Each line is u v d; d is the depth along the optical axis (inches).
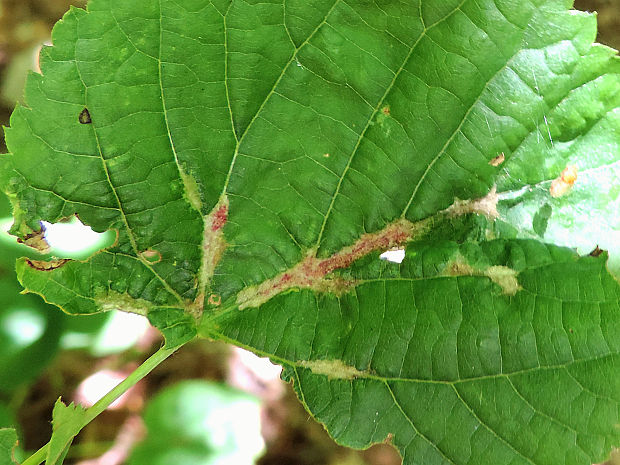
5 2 11.0
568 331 3.9
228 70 3.7
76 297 4.0
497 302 4.0
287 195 4.0
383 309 4.1
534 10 3.6
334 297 4.2
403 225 4.0
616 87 3.7
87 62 3.6
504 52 3.7
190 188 3.9
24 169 3.7
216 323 4.2
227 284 4.2
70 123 3.6
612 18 10.0
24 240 3.8
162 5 3.5
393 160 3.9
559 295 3.9
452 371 4.0
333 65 3.7
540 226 3.9
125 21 3.5
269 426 9.1
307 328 4.2
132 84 3.6
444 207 4.0
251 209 4.0
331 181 4.0
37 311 6.8
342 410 4.1
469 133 3.9
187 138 3.8
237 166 3.9
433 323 4.1
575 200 3.9
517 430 4.0
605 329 3.9
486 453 4.0
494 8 3.6
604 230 3.8
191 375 9.3
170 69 3.6
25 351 6.6
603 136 3.8
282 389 9.4
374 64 3.7
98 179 3.8
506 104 3.8
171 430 7.3
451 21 3.6
